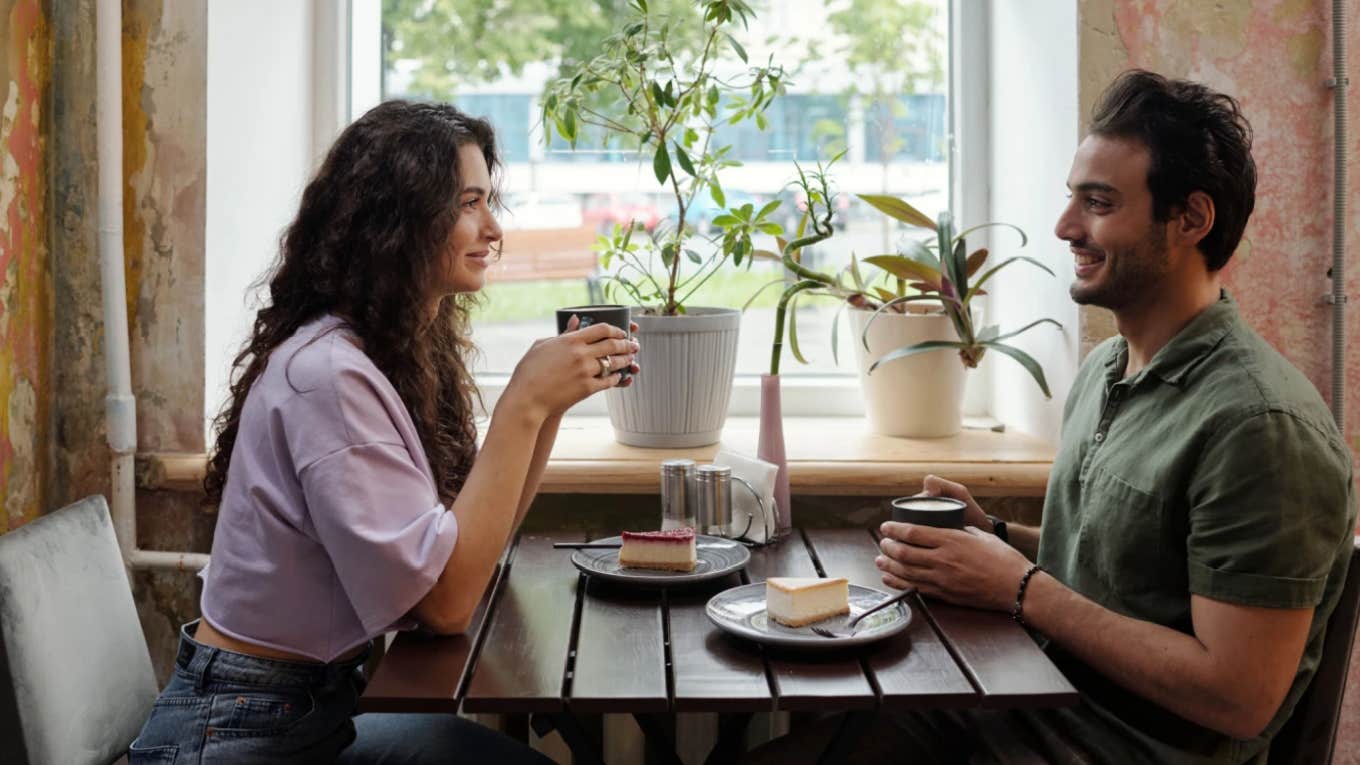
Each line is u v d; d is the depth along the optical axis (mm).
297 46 2375
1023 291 2270
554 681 1271
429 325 1500
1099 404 1526
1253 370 1319
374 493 1276
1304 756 1385
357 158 1424
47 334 2045
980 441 2188
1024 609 1423
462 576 1321
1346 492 1285
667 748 1526
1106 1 1971
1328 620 1376
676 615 1497
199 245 2057
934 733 1566
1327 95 1968
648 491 2020
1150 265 1404
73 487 2080
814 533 1906
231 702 1318
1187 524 1352
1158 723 1382
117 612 1625
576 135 2346
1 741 1404
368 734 1536
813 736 1535
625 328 1572
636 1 2184
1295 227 1981
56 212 2035
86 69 2012
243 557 1325
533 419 1404
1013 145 2291
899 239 2223
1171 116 1380
